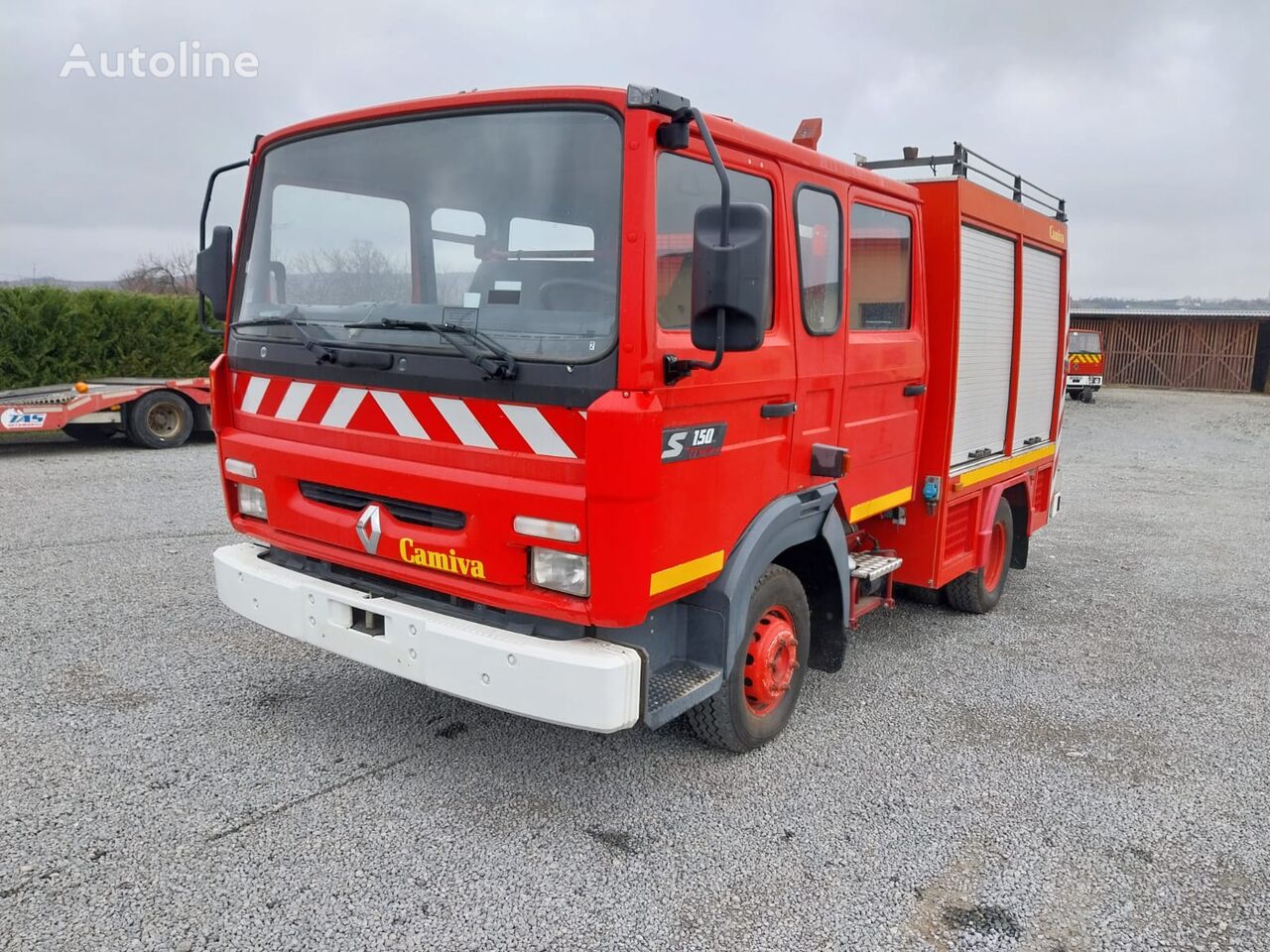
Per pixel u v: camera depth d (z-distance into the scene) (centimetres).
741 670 381
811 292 387
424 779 370
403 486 332
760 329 273
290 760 381
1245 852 343
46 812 334
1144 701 487
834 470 403
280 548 400
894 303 468
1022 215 595
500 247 311
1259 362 3247
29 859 305
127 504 866
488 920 286
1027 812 367
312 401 364
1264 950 287
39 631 518
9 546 696
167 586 607
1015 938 289
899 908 302
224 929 275
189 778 363
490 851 323
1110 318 3394
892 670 523
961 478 528
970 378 537
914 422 498
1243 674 531
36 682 449
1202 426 2052
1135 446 1689
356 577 370
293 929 277
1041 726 452
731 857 327
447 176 325
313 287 368
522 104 307
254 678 462
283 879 301
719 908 297
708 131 294
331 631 355
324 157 361
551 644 304
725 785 378
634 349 282
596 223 291
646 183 282
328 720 419
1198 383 3312
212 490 945
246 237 395
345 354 342
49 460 1112
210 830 328
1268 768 414
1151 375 3375
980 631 601
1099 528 953
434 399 323
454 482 316
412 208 335
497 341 306
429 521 333
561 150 300
